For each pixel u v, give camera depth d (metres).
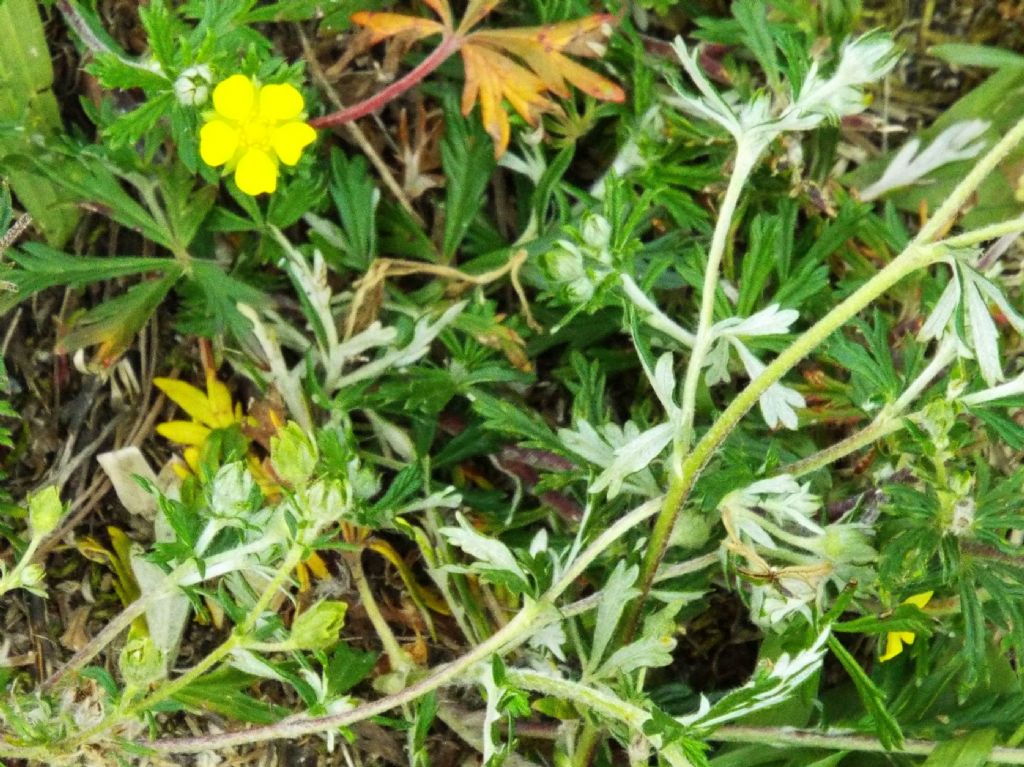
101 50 0.16
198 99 0.15
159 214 0.17
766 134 0.13
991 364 0.12
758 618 0.15
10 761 0.16
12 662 0.17
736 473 0.14
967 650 0.15
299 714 0.14
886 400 0.14
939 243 0.12
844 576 0.15
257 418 0.17
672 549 0.17
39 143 0.17
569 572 0.14
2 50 0.17
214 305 0.17
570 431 0.15
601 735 0.17
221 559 0.14
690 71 0.14
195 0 0.16
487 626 0.17
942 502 0.14
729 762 0.17
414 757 0.15
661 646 0.14
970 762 0.16
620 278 0.14
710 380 0.15
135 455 0.17
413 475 0.15
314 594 0.17
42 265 0.17
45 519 0.14
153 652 0.13
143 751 0.14
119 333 0.17
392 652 0.17
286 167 0.16
